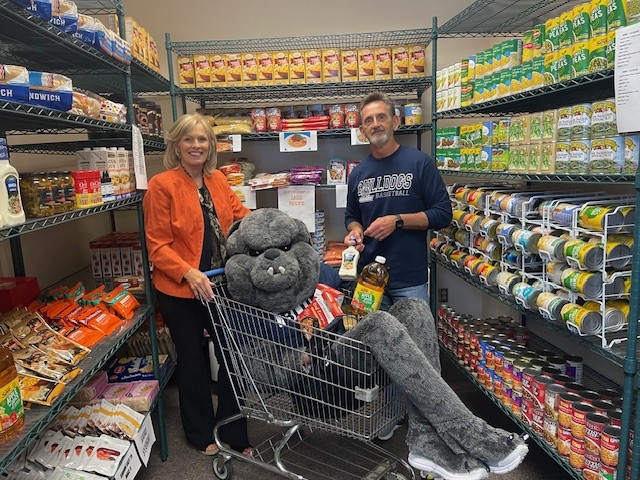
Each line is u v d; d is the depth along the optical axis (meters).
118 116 2.06
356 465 2.10
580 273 1.62
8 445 1.18
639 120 1.24
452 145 2.75
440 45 3.30
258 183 2.97
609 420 1.59
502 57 2.14
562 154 1.70
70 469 1.64
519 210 2.02
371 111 2.24
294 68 2.96
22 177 1.46
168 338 2.64
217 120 3.03
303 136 2.94
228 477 2.07
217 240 2.21
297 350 1.71
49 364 1.54
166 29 3.32
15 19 1.33
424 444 1.57
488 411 2.57
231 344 1.86
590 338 1.61
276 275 1.69
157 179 2.11
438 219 2.25
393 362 1.55
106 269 2.74
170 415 2.70
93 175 1.78
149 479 2.12
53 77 1.45
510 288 2.08
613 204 1.64
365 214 2.41
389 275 2.29
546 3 2.39
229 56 2.97
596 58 1.50
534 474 2.05
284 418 1.84
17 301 1.99
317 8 3.28
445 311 2.93
